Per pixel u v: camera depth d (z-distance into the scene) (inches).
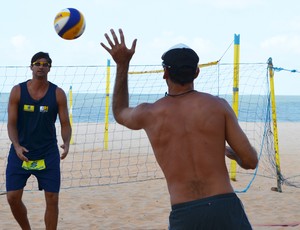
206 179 87.0
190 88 94.4
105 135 486.3
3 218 214.7
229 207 85.4
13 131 151.6
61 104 155.4
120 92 99.9
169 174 89.4
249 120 922.7
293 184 309.3
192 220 85.1
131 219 217.5
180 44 94.6
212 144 88.4
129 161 410.0
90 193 274.8
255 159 89.9
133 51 98.0
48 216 154.8
